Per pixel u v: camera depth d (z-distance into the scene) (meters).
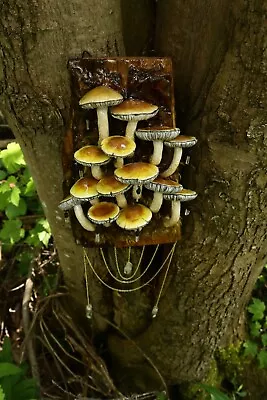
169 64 0.67
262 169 0.70
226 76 0.64
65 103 0.69
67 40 0.65
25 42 0.63
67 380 1.19
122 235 0.76
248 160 0.69
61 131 0.72
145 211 0.72
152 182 0.68
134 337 1.13
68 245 0.92
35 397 1.11
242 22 0.59
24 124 0.72
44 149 0.75
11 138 1.47
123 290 0.95
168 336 1.06
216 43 0.66
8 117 0.74
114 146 0.66
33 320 1.17
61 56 0.66
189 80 0.74
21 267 1.39
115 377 1.25
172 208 0.74
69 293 1.12
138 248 0.88
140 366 1.19
